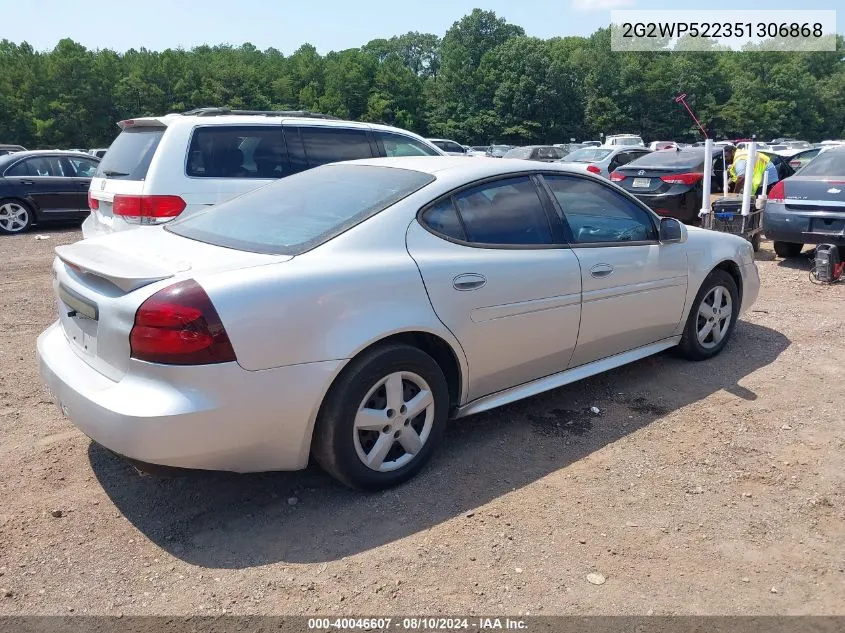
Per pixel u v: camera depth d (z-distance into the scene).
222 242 3.38
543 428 4.06
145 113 72.12
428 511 3.17
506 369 3.77
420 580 2.70
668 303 4.68
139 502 3.24
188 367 2.71
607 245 4.27
